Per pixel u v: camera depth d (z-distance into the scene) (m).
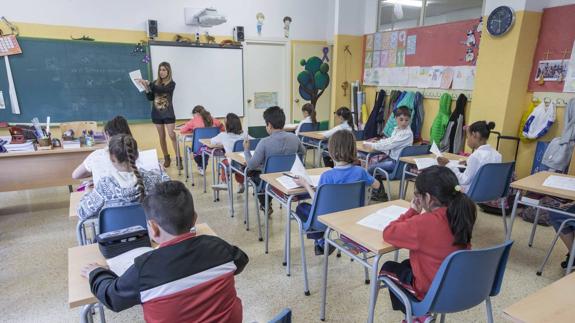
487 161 2.64
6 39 4.52
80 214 1.74
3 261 2.57
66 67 4.89
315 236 2.21
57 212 3.52
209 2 5.66
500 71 3.92
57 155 3.48
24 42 4.62
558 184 2.41
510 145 4.01
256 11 6.06
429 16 5.24
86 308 1.19
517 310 1.02
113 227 1.63
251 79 6.31
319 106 7.06
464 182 2.65
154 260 0.96
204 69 5.75
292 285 2.31
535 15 3.73
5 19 4.50
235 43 5.92
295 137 3.03
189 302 0.97
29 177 3.41
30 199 3.90
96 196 1.70
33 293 2.20
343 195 2.07
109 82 5.18
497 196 2.74
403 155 3.37
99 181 1.73
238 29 5.86
